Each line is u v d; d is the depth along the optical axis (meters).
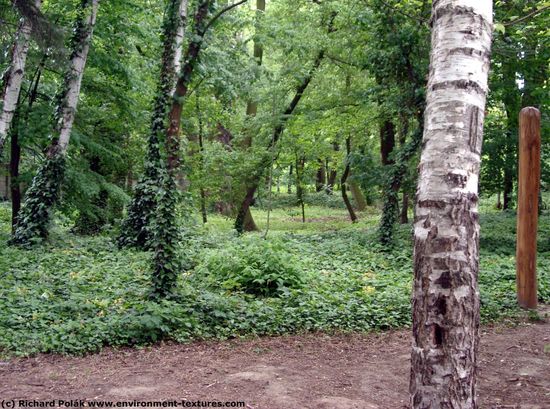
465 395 3.27
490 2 3.57
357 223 26.52
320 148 23.64
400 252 13.80
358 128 20.89
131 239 13.19
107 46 15.88
